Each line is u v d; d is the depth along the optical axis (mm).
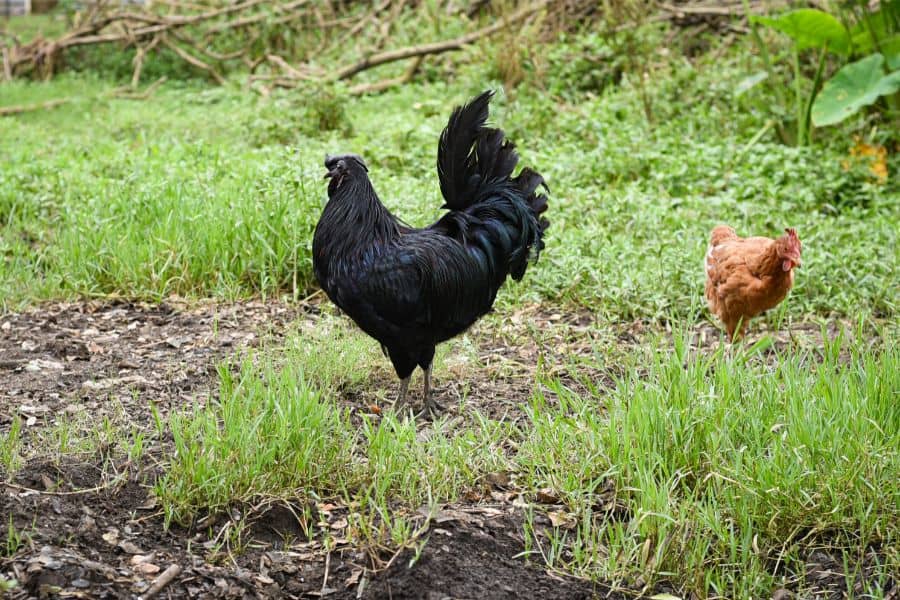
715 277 6703
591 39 14117
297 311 7387
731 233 6934
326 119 12562
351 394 6113
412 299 5449
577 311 7578
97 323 7195
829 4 12148
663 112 12398
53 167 10070
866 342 6812
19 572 3920
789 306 7609
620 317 7480
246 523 4492
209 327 7105
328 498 4715
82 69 17969
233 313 7355
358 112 13953
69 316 7301
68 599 3820
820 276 7848
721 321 6961
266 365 5504
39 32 18219
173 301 7559
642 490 4609
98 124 13570
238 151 11453
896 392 5211
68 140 12250
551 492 4848
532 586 4234
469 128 5832
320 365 6141
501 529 4590
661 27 14766
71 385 6039
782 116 11750
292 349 6324
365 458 5051
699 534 4477
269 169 8695
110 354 6602
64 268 7848
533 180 6051
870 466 4641
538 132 12180
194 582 4078
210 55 17234
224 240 7891
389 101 14477
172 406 5562
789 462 4734
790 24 11117
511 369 6484
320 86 12617
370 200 5465
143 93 16250
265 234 7918
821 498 4586
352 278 5406
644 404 5051
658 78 13102
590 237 8461
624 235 8781
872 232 8930
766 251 6332
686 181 10367
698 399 5145
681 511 4496
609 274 7879
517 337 7035
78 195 9250
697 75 13078
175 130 12898
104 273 7824
